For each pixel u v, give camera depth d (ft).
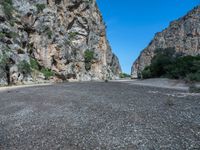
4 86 115.96
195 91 72.95
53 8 228.22
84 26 275.59
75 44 253.03
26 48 171.94
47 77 174.81
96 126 30.71
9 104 50.08
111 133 27.63
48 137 27.12
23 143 25.44
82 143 24.81
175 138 25.23
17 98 59.36
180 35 425.28
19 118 36.86
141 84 124.67
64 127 30.86
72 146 24.09
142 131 27.94
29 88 91.91
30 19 181.47
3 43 136.26
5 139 27.04
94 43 300.40
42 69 182.70
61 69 201.05
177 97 57.62
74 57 237.45
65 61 207.51
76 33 265.13
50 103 49.52
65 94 65.46
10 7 162.71
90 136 26.89
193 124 30.45
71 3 261.65
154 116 35.22
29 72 151.94
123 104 46.11
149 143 23.99
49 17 202.90
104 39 329.31
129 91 74.13
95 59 277.64
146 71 214.07
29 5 187.93
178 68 146.72
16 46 148.66
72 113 38.68
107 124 31.45
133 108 41.70
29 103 50.34
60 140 25.99
